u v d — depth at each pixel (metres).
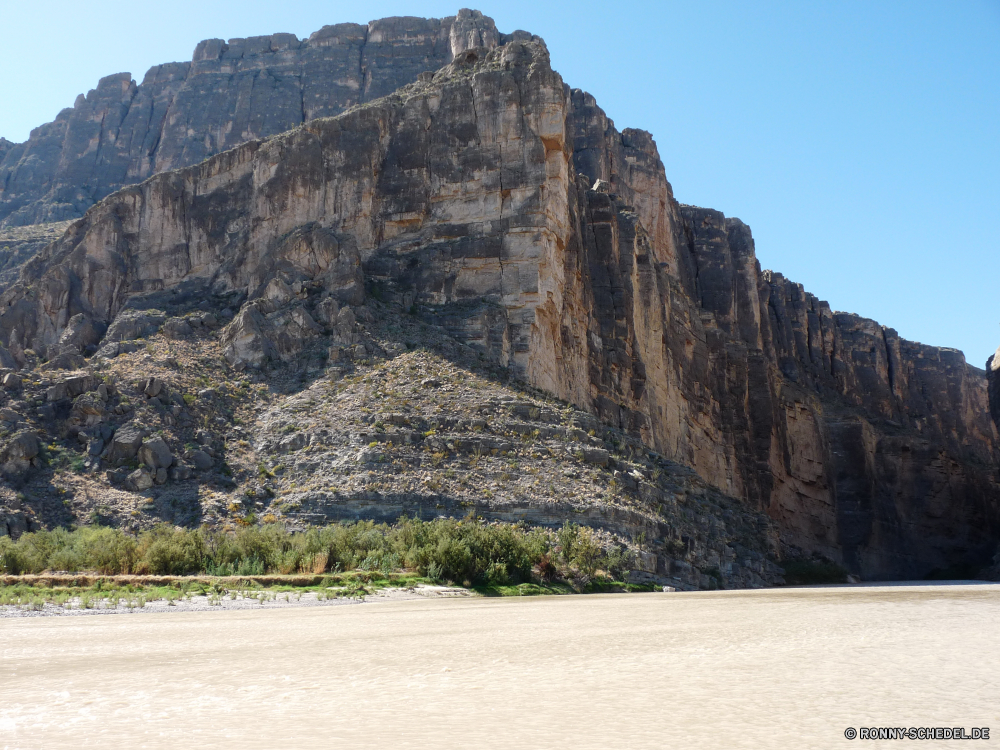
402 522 48.03
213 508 50.91
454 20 161.62
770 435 113.75
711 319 120.56
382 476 52.56
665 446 90.31
